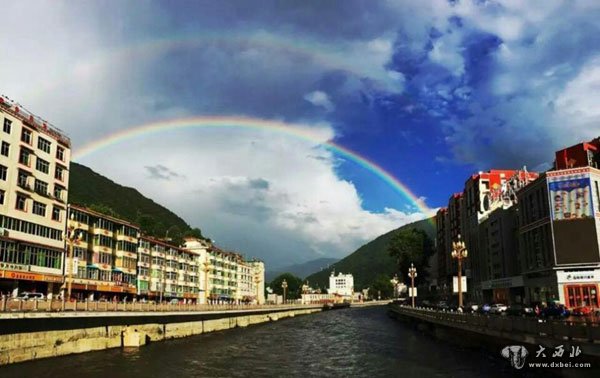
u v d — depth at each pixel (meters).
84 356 46.31
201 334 77.94
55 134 76.81
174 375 38.09
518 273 94.81
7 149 65.38
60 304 44.97
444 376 35.44
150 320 63.09
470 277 129.12
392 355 48.69
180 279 125.75
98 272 87.00
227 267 162.00
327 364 43.97
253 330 88.06
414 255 147.75
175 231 189.75
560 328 29.28
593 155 79.38
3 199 64.00
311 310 172.62
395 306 119.62
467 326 47.91
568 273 71.06
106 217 90.56
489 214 111.06
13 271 64.56
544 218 75.81
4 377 34.47
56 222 75.25
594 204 71.31
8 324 39.12
